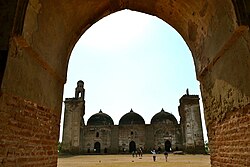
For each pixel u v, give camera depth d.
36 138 4.31
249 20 3.67
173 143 36.38
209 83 5.54
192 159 22.05
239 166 3.98
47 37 4.85
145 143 36.56
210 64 5.29
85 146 37.34
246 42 3.65
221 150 4.87
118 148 36.66
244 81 3.73
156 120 39.19
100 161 20.81
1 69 3.35
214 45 4.99
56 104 5.56
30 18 4.01
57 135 5.57
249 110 3.58
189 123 32.00
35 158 4.23
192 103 32.88
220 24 4.58
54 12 5.05
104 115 42.03
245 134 3.74
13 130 3.50
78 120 33.81
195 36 6.37
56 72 5.45
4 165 3.22
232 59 4.17
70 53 6.78
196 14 5.80
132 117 40.41
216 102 5.10
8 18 3.67
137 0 7.08
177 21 7.11
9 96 3.43
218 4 4.54
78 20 6.41
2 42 3.51
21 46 3.82
